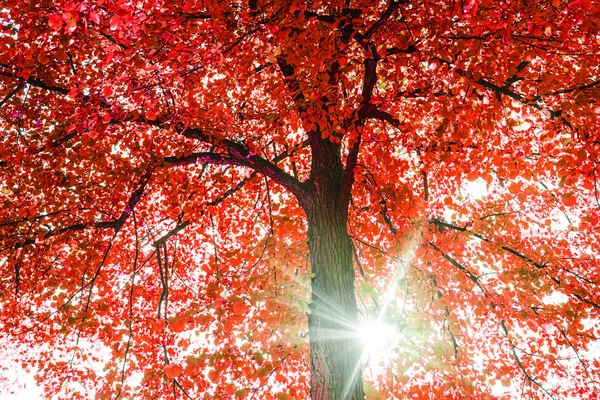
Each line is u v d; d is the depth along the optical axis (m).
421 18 3.66
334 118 4.05
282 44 4.05
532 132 5.16
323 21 3.99
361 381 3.81
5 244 4.64
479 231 5.78
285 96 4.33
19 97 4.91
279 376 3.87
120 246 6.76
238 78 4.68
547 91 3.67
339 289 4.15
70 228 4.92
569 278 5.56
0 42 4.04
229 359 3.65
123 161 4.94
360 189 5.72
